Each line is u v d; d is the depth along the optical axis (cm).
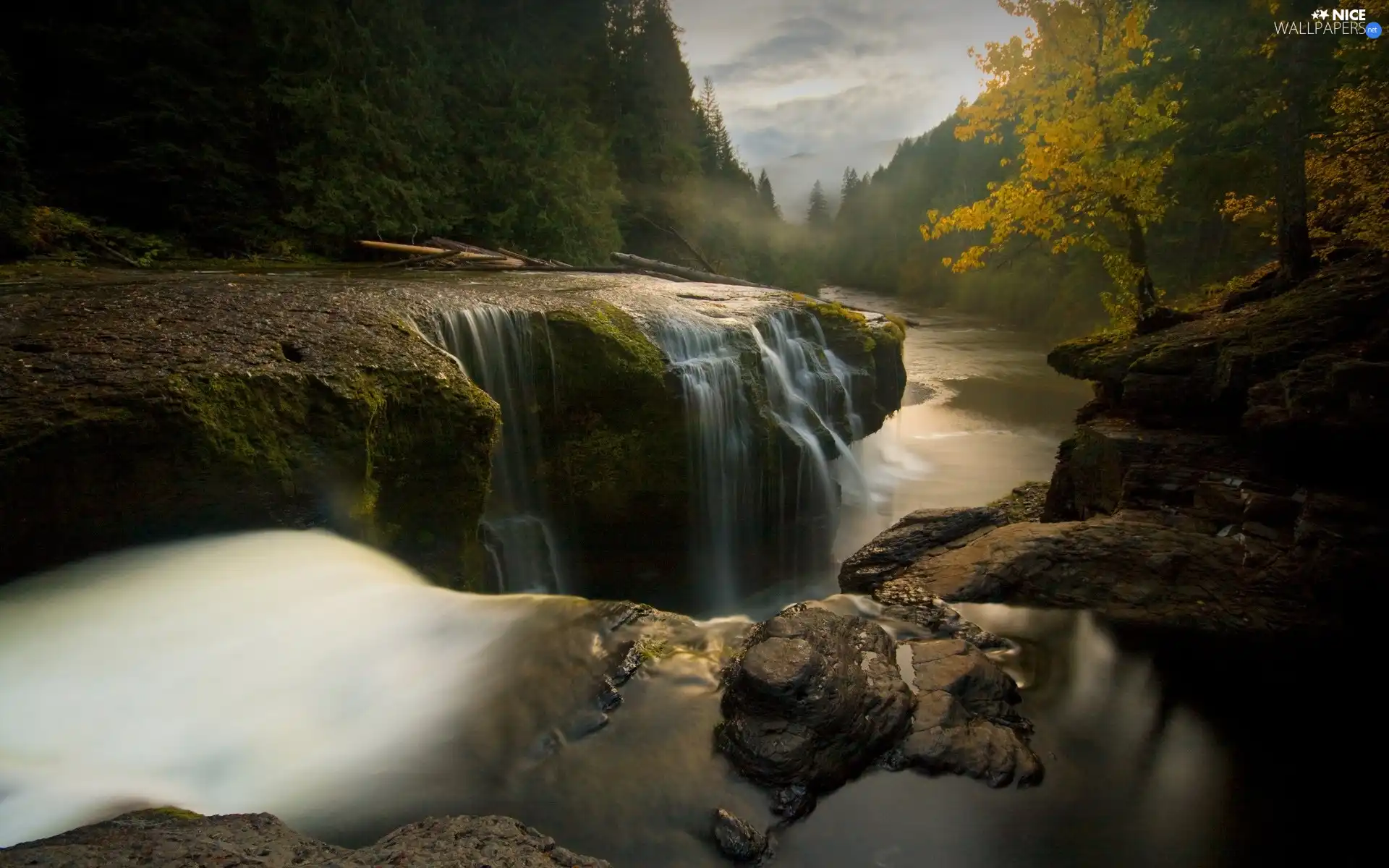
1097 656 473
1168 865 301
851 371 1271
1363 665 457
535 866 218
